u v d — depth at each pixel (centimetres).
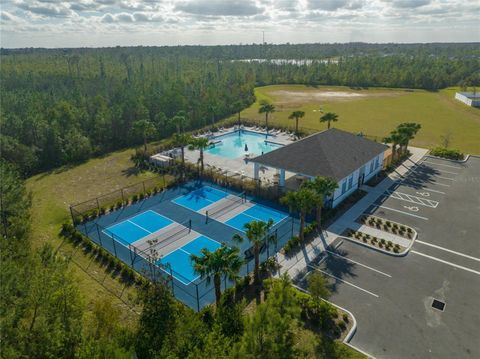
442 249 3250
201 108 8256
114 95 8969
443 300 2619
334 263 3094
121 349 1655
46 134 6019
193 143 5016
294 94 12306
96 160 6172
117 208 4338
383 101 10806
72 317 2038
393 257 3152
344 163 4325
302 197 3173
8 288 1950
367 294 2698
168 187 4909
